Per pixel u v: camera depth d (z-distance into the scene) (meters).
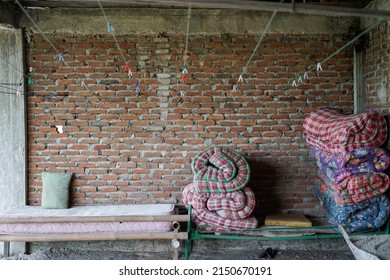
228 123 5.30
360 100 5.25
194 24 5.20
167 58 5.25
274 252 4.96
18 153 5.21
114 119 5.29
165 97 5.28
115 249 5.17
